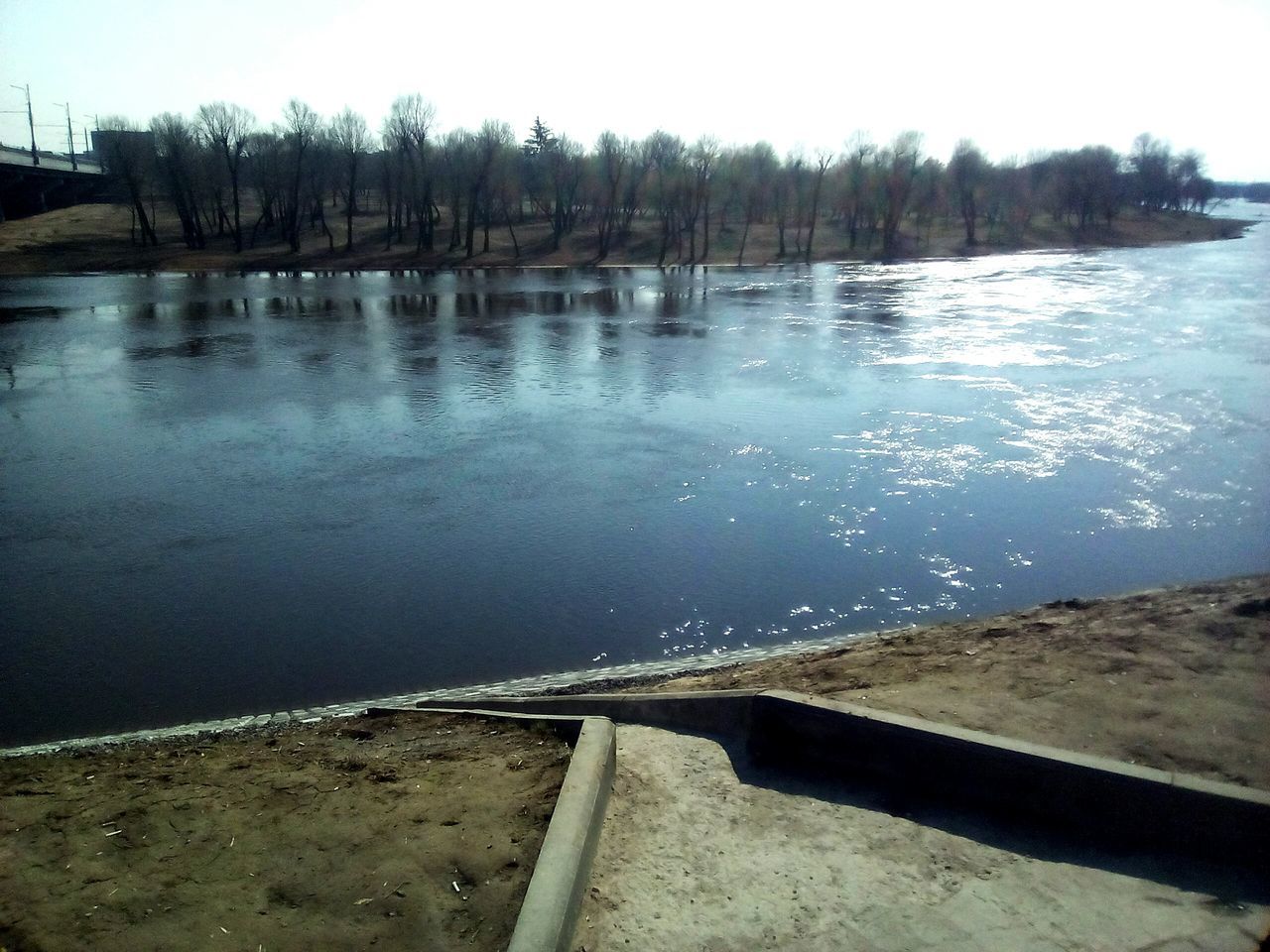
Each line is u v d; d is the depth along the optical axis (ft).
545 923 12.76
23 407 75.92
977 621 33.91
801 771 18.15
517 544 46.32
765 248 232.53
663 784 17.75
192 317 124.98
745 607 39.17
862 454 59.72
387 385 82.84
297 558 45.19
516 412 72.95
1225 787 14.96
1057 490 52.49
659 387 81.05
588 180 242.78
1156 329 105.50
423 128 212.23
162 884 14.96
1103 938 13.12
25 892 14.78
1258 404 69.82
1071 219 290.76
